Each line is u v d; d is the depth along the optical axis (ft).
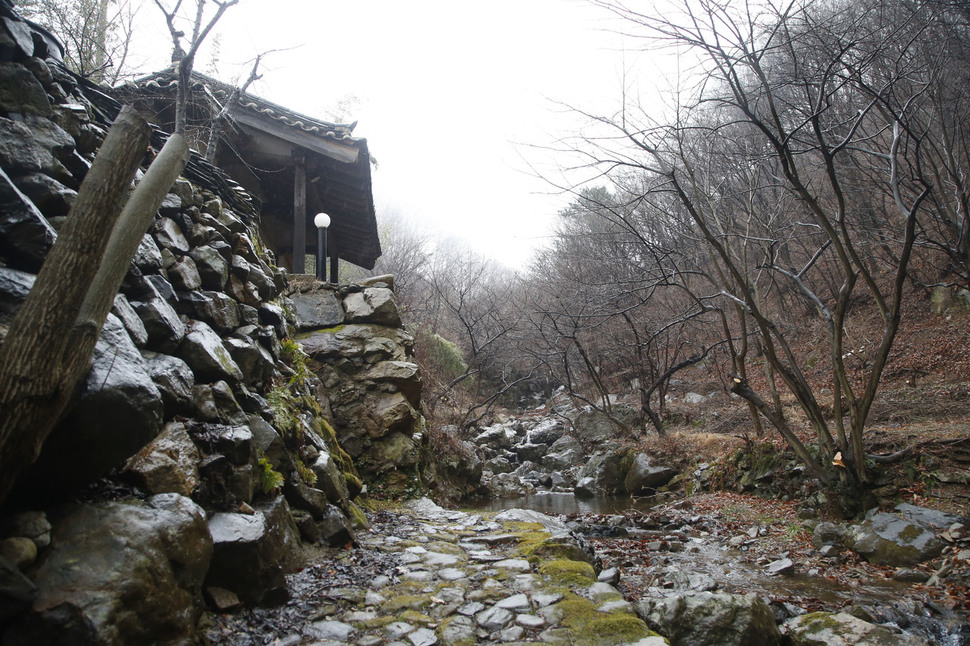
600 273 47.52
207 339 13.17
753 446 31.65
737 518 26.27
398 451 25.18
